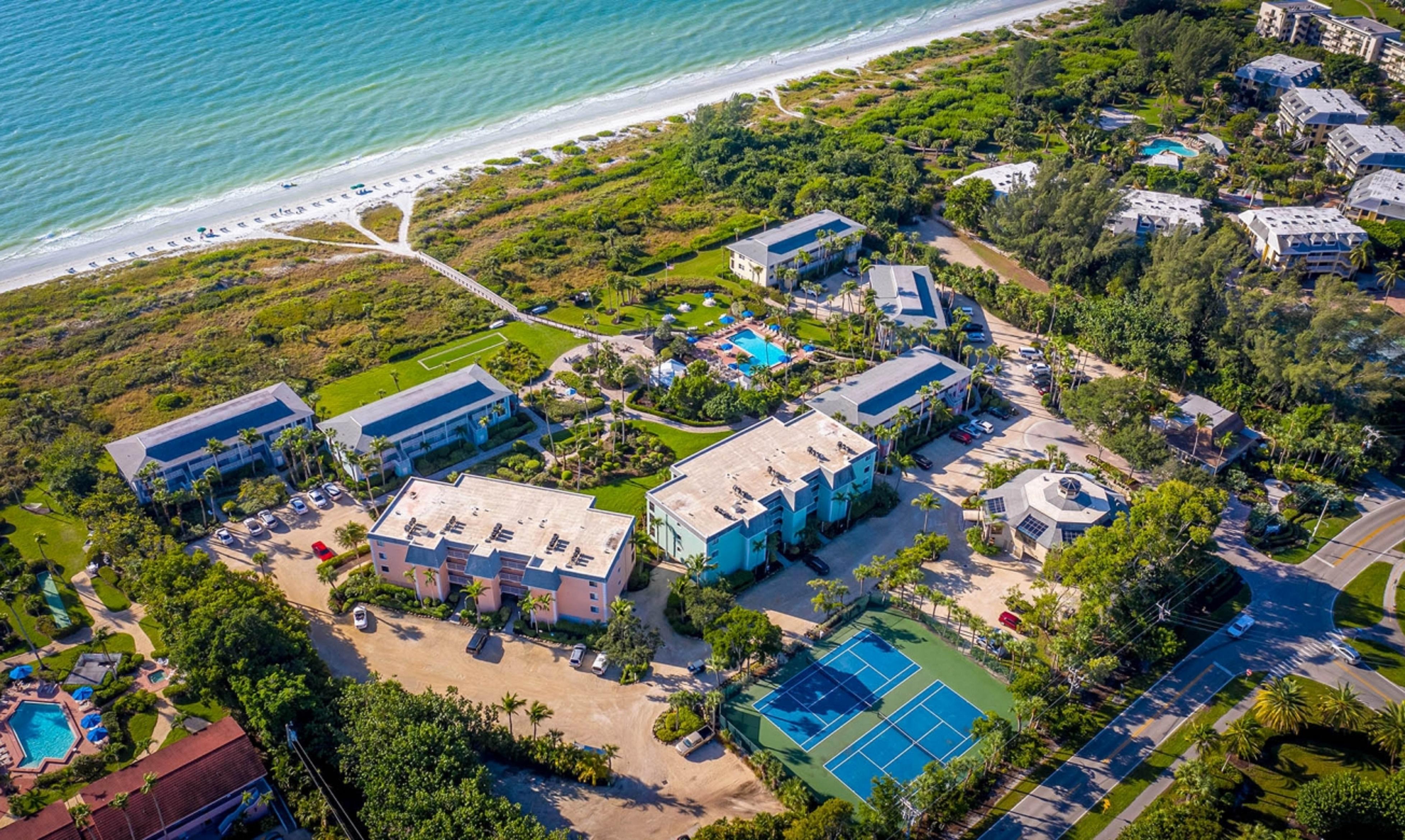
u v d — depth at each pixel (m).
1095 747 195.75
